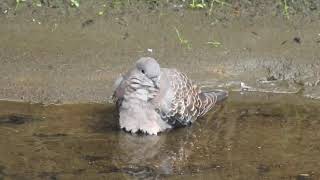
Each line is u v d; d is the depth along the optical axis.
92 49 13.49
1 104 12.36
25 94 12.62
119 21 14.10
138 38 13.79
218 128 11.76
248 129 11.70
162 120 11.55
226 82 13.13
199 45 13.68
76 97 12.62
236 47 13.69
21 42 13.57
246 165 10.59
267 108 12.45
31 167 10.37
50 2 14.39
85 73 13.02
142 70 11.27
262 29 14.05
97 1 14.45
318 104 12.60
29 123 11.70
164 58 13.38
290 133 11.56
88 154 10.80
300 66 13.41
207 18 14.26
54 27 13.95
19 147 10.91
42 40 13.66
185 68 13.24
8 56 13.26
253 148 11.10
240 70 13.33
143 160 10.73
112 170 10.38
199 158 10.81
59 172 10.25
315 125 11.83
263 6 14.52
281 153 10.95
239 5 14.53
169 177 10.20
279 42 13.84
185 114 11.66
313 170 10.47
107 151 10.92
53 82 12.84
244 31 14.00
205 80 13.12
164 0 14.51
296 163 10.66
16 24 13.98
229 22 14.20
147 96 11.34
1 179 10.01
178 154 10.91
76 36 13.77
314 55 13.59
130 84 11.35
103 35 13.82
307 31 14.05
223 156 10.86
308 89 13.03
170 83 11.56
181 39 13.77
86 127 11.64
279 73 13.31
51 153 10.77
